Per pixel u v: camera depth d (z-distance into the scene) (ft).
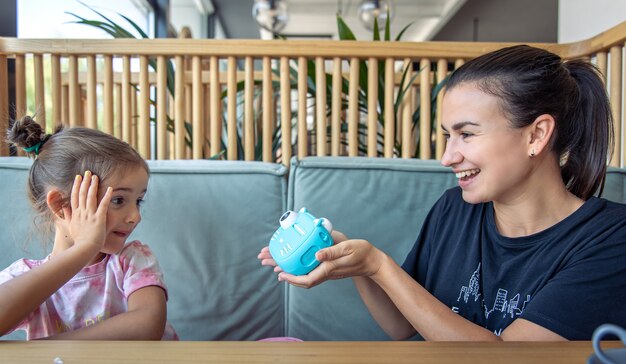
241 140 5.15
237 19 22.71
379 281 2.23
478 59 2.31
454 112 2.26
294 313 3.46
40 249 3.40
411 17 22.85
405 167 3.50
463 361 1.14
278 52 4.06
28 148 2.79
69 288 2.75
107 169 2.56
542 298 2.02
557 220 2.40
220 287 3.43
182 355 1.18
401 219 3.44
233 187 3.50
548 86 2.21
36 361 1.15
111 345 1.26
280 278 2.16
